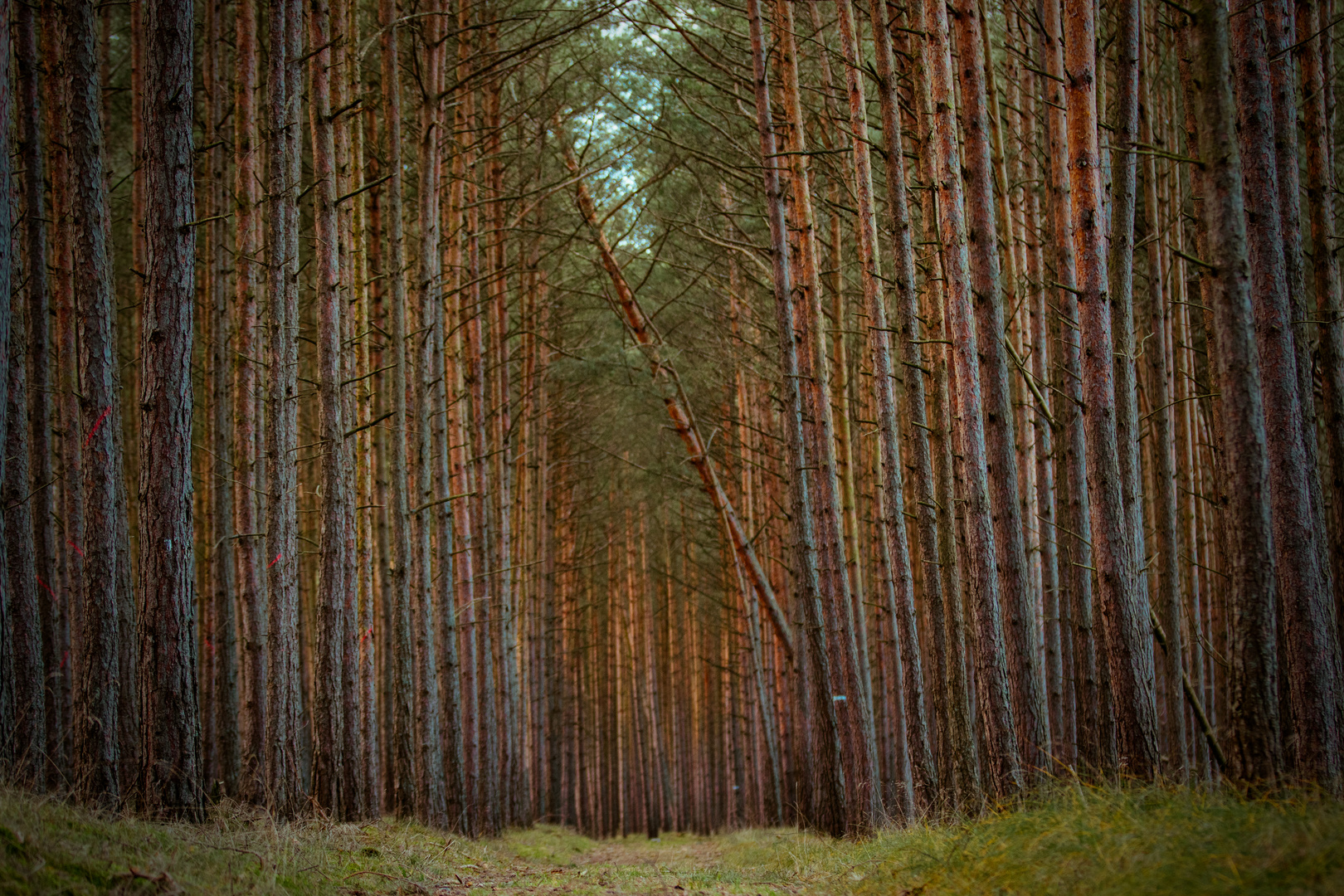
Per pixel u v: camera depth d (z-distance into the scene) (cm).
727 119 1648
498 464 2017
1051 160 952
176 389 776
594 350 2417
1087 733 905
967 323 927
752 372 2025
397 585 1296
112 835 601
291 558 1009
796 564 1298
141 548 777
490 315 1978
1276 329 641
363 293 1417
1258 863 436
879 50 1046
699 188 1920
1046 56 956
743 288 2056
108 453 808
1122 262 846
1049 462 1169
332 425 1109
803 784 1510
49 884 476
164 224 775
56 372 1238
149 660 767
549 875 1005
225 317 1273
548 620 2623
